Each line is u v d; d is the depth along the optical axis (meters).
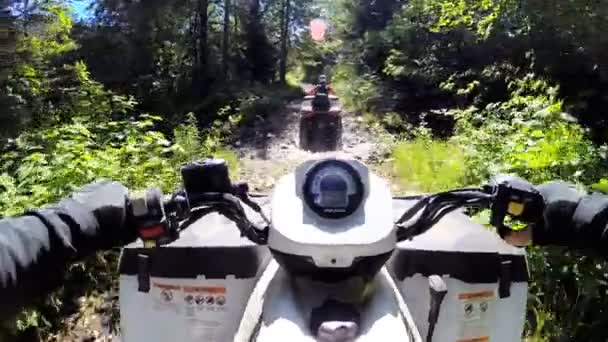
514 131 9.11
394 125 18.70
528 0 9.70
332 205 2.14
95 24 27.58
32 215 2.17
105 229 2.28
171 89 27.39
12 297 1.99
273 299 2.21
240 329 2.40
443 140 15.39
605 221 2.24
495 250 3.01
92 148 8.60
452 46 20.38
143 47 27.77
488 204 2.37
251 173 12.91
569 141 6.53
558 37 10.49
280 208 2.20
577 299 4.58
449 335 3.00
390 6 31.33
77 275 5.49
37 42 13.15
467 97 18.09
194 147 12.67
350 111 21.34
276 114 22.66
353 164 2.24
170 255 2.95
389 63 23.09
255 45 34.28
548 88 10.41
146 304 2.99
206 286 2.95
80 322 5.10
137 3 27.48
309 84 34.81
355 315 2.08
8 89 10.29
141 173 7.19
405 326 2.12
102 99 13.59
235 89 27.02
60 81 14.12
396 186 10.68
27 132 9.20
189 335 2.99
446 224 3.43
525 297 3.02
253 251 2.95
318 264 2.08
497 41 15.55
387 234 2.12
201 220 3.36
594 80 11.09
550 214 2.32
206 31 30.61
